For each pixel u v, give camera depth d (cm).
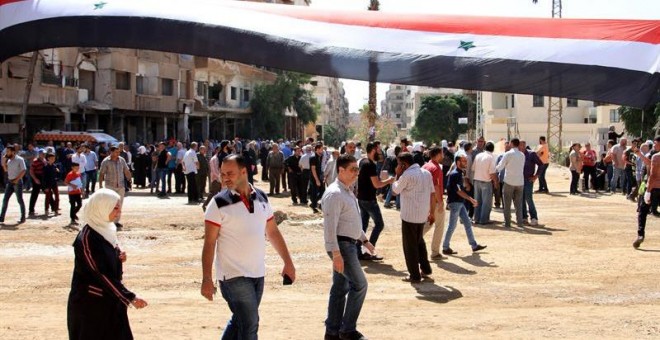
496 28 846
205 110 5566
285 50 840
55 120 4088
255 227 509
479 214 1622
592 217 1772
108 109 4344
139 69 4697
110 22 869
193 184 2194
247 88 6469
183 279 1024
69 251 1277
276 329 725
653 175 1246
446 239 1219
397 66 824
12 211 1881
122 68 4484
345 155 676
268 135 6506
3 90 3544
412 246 976
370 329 721
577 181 2509
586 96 832
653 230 1517
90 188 2542
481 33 846
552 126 7138
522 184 1559
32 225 1593
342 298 674
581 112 7506
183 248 1313
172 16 862
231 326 525
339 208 659
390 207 1962
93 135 3425
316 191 1939
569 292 926
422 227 988
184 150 2573
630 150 2347
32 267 1119
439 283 984
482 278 1019
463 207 1224
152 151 2828
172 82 5088
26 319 772
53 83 3897
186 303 862
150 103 4791
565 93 835
